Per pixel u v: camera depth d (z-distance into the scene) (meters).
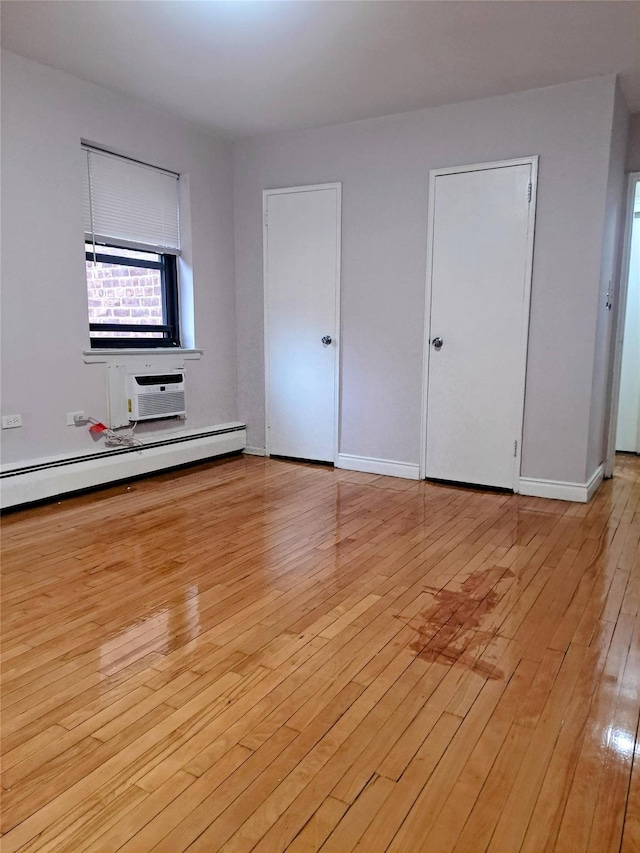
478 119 3.76
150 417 4.14
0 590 2.44
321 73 3.37
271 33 2.91
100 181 3.85
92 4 2.66
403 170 4.05
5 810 1.33
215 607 2.31
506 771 1.46
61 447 3.65
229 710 1.69
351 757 1.51
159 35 2.95
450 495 3.88
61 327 3.59
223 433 4.85
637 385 5.15
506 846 1.26
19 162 3.29
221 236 4.72
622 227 4.07
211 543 2.99
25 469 3.43
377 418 4.39
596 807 1.36
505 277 3.79
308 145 4.40
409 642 2.07
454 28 2.84
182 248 4.50
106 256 3.99
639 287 5.05
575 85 3.45
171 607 2.31
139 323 4.30
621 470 4.62
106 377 3.89
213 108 3.96
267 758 1.50
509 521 3.36
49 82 3.38
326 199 4.37
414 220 4.05
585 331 3.59
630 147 4.01
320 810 1.34
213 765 1.48
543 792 1.40
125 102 3.83
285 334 4.71
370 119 4.12
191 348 4.52
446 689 1.80
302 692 1.78
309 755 1.51
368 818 1.32
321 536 3.11
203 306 4.61
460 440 4.08
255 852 1.23
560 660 1.96
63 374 3.62
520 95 3.61
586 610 2.31
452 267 3.95
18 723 1.63
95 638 2.07
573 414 3.69
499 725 1.64
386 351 4.28
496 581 2.57
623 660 1.96
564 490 3.78
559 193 3.57
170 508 3.55
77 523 3.26
